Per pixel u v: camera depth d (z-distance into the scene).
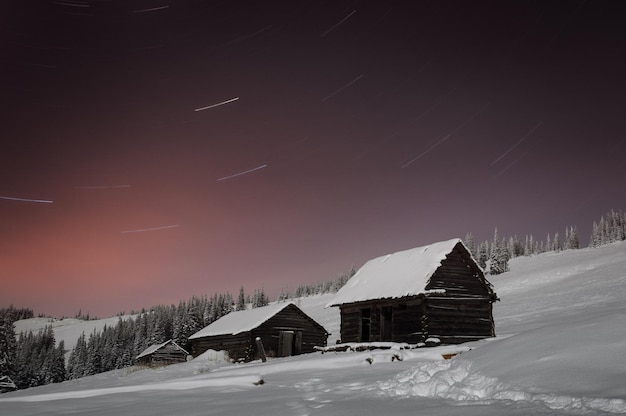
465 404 5.57
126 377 26.91
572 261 94.38
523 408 4.88
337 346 24.47
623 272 58.19
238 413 6.61
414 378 8.08
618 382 4.88
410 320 22.81
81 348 107.62
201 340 40.22
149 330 117.88
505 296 67.19
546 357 6.30
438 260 23.05
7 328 53.22
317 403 7.02
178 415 6.77
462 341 22.39
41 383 93.44
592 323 7.17
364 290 25.42
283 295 186.75
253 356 34.22
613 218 132.12
